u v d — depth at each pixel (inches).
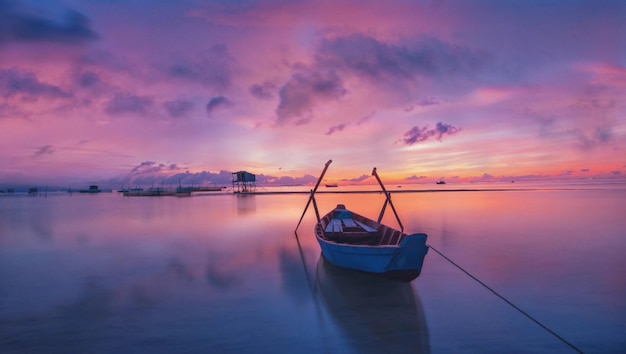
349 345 232.4
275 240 655.8
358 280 382.9
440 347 228.1
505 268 423.8
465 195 2317.9
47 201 2667.3
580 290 339.9
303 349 227.8
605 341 235.0
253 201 2047.2
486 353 219.8
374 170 700.7
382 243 434.0
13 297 343.3
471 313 285.4
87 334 255.1
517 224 821.9
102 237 723.4
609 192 2434.8
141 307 311.4
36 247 619.2
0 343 242.2
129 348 232.4
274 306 308.7
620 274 393.7
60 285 382.6
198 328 263.1
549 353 219.8
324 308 301.6
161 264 475.2
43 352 228.8
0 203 2373.3
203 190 5019.7
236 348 230.2
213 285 375.9
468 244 577.6
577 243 581.6
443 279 380.2
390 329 256.8
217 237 698.8
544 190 2940.5
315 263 469.4
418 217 989.8
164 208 1553.9
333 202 1827.0
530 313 283.7
